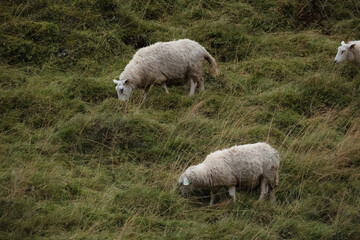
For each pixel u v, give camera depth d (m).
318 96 32.03
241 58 36.56
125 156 26.83
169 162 26.42
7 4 38.53
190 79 32.09
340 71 35.03
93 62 35.00
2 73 32.84
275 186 24.14
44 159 26.00
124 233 21.20
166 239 21.20
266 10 40.88
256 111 30.42
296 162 26.02
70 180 24.53
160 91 32.22
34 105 30.03
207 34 37.66
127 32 37.66
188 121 28.78
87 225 21.86
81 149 27.12
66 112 29.75
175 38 37.41
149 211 22.91
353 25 40.38
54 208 22.64
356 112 30.67
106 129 28.02
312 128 29.09
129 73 30.58
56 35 36.19
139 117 28.67
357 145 26.75
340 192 24.67
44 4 38.75
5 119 29.09
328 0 41.88
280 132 28.64
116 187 24.53
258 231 21.95
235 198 23.81
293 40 38.28
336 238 21.95
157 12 40.06
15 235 20.53
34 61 34.78
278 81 34.25
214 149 26.86
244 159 23.45
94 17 38.00
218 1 41.06
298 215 23.20
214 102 31.27
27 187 23.69
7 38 35.38
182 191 23.97
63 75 33.97
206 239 21.44
